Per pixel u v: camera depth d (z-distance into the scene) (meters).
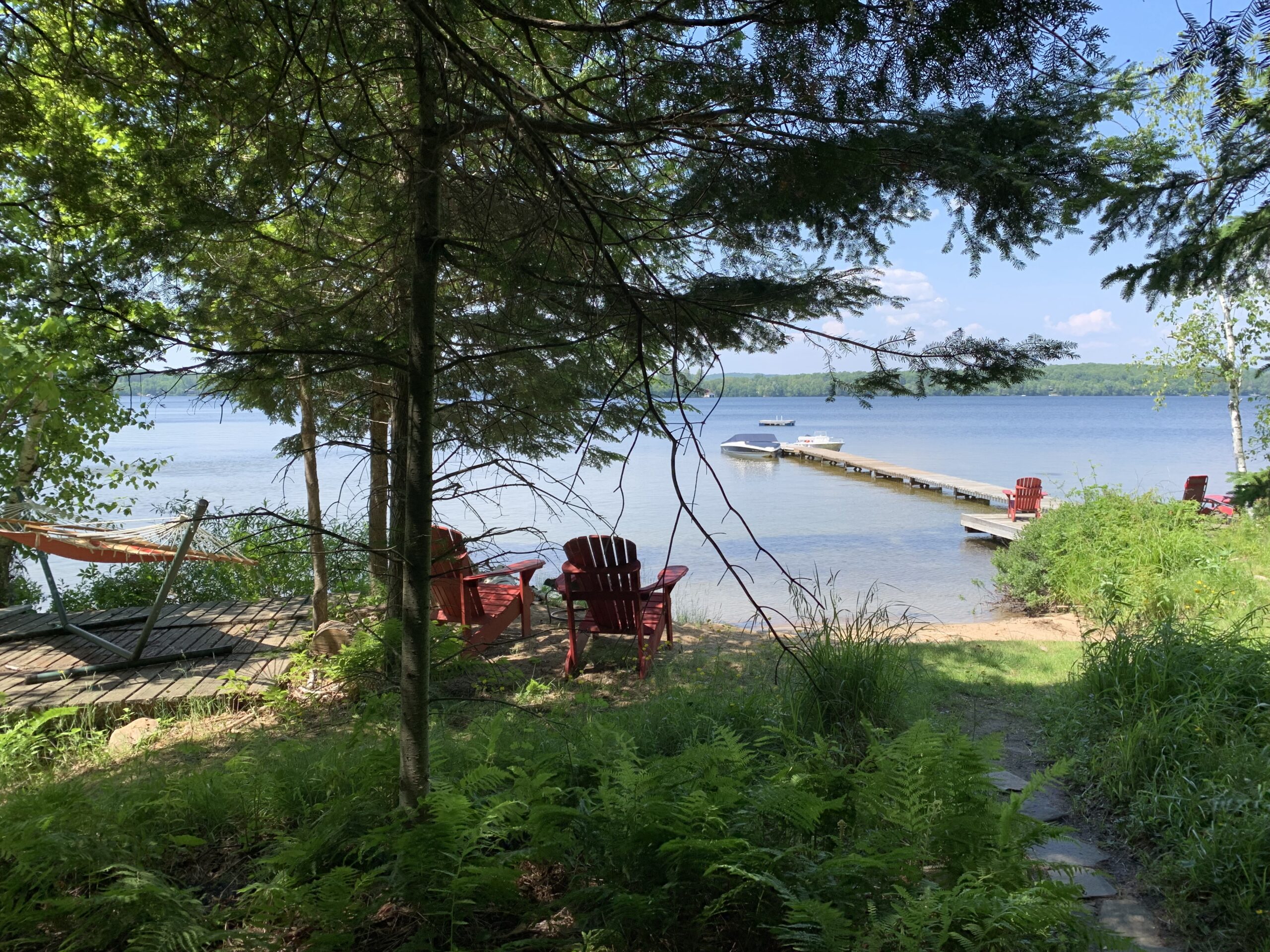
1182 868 2.99
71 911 2.51
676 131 2.52
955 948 2.35
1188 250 5.57
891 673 4.79
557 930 2.56
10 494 7.95
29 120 3.39
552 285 2.75
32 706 5.46
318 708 5.62
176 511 10.78
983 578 11.36
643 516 17.80
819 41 2.12
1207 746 3.70
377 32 2.59
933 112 2.45
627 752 3.27
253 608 8.55
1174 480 23.42
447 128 2.72
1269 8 1.97
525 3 2.56
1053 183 2.54
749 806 2.93
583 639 7.24
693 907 2.58
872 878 2.55
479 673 6.15
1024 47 2.02
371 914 2.46
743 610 9.63
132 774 4.19
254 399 4.73
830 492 22.80
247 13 2.59
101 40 3.13
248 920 2.54
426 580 2.87
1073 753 4.22
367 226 3.65
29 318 3.22
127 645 7.09
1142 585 7.48
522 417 4.23
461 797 2.59
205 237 3.35
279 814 3.35
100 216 3.41
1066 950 2.42
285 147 2.95
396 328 3.55
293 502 18.59
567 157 2.80
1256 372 10.45
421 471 2.83
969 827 2.72
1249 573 7.90
